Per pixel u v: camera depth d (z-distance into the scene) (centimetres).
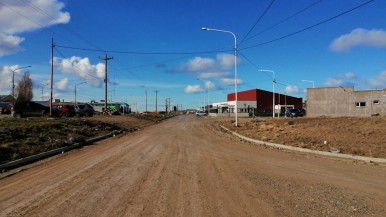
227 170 1268
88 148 2005
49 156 1677
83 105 5138
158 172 1206
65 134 2372
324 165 1430
